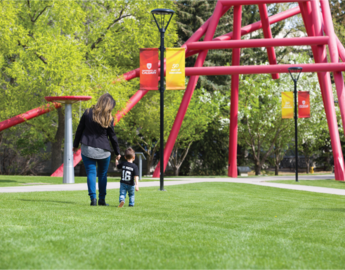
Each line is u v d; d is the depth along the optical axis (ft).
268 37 93.71
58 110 79.66
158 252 10.71
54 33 69.41
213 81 131.95
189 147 123.24
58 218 16.14
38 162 108.68
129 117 92.99
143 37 73.15
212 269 9.20
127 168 22.81
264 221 18.97
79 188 41.68
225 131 118.93
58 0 64.59
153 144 110.42
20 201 23.40
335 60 75.77
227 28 133.49
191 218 18.72
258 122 108.27
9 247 10.54
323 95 81.30
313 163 167.32
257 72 74.54
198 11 128.06
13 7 62.34
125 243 11.71
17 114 65.05
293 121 106.32
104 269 8.93
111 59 75.77
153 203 26.00
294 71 73.20
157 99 92.68
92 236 12.54
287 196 42.09
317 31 81.30
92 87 64.28
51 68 56.49
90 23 72.54
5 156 103.55
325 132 121.60
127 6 74.54
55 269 8.75
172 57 49.67
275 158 136.46
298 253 11.39
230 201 30.32
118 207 22.30
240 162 135.44
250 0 82.02
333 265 10.21
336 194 48.83
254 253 11.07
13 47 60.39
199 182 61.62
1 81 63.21
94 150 21.93
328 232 16.16
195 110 101.71
